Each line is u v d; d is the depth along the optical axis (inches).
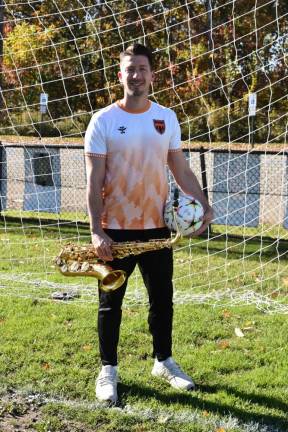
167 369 162.6
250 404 151.3
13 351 180.5
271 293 253.9
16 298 235.1
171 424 139.0
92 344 187.8
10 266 296.4
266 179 393.7
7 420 140.2
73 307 224.5
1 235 385.1
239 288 261.4
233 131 514.3
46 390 155.7
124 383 160.7
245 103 502.3
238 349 187.6
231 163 430.9
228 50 508.1
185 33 538.6
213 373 168.9
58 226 405.1
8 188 495.5
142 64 142.9
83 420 140.3
